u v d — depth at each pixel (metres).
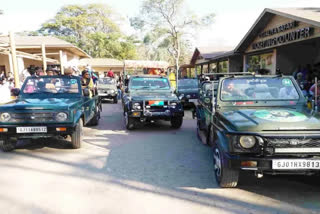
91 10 48.00
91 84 9.27
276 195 3.82
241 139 3.54
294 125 3.61
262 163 3.45
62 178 4.46
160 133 8.03
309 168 3.42
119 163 5.23
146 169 4.89
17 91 6.99
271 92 4.96
